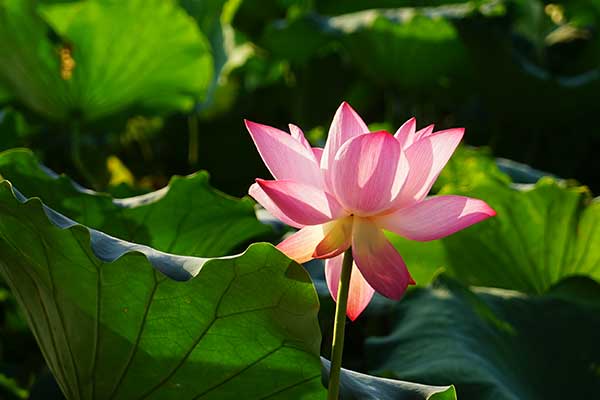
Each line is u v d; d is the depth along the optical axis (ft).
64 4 13.94
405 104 17.80
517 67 15.33
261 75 18.95
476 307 9.31
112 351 7.75
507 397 8.59
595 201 9.66
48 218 7.53
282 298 7.51
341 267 7.53
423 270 10.25
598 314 9.48
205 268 7.47
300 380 7.72
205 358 7.71
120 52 14.52
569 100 15.60
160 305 7.60
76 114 15.07
